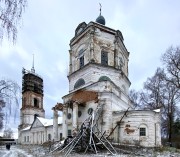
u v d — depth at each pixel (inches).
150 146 1157.1
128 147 1109.7
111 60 1529.3
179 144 1568.7
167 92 1817.2
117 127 1251.2
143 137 1183.6
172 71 1643.7
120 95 1491.1
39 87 3159.5
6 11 357.4
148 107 1966.0
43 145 1699.1
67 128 1451.8
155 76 1943.9
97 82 1336.1
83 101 1381.6
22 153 1250.0
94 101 1331.2
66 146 1080.8
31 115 2992.1
